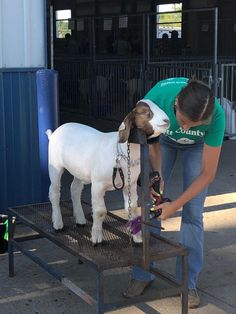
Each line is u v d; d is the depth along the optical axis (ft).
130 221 10.24
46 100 15.26
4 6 15.64
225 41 48.88
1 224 14.42
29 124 16.61
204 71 31.01
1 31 15.72
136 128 9.18
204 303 12.06
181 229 11.97
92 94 38.24
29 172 16.85
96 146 10.52
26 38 16.11
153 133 9.21
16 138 16.51
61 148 11.51
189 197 10.07
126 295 12.01
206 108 8.94
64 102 41.22
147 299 10.12
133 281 11.98
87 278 13.17
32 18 16.11
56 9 56.08
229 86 30.96
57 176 12.00
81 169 10.94
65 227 12.14
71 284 10.78
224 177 22.90
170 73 33.22
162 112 9.14
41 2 16.15
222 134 10.17
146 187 9.41
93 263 9.73
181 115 9.19
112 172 10.12
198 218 11.74
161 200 10.07
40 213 13.14
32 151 16.76
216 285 12.94
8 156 16.48
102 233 11.46
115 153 10.00
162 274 10.86
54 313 11.48
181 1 49.24
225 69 30.55
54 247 15.10
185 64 35.96
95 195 10.61
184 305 10.48
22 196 16.89
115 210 18.21
